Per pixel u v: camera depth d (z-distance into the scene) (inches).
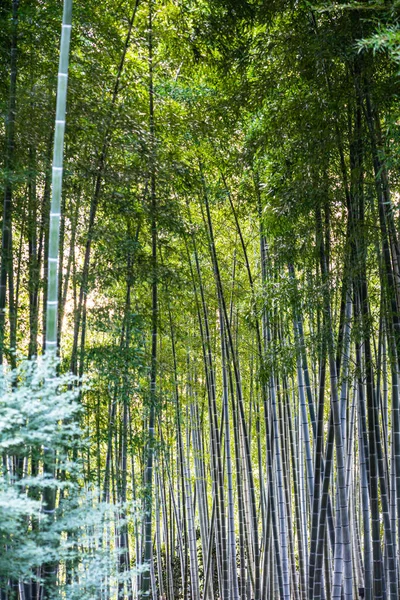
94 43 250.8
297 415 408.2
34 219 233.9
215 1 253.1
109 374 255.8
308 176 242.4
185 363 405.4
